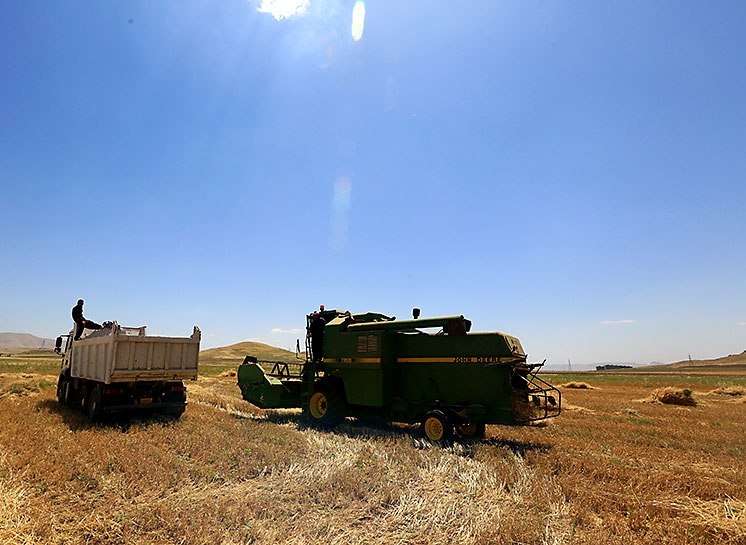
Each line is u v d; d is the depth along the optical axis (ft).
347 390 44.39
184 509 18.93
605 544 16.46
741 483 24.70
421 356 41.29
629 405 68.95
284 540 16.78
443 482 24.18
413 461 28.27
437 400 39.68
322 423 45.16
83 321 51.13
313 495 21.47
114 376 38.50
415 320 40.88
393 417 42.32
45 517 17.62
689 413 58.90
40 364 148.46
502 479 24.43
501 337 37.01
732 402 81.35
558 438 39.04
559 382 134.92
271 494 21.35
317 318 50.24
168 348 42.01
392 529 18.20
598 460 29.17
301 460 27.81
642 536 17.58
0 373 88.28
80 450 26.63
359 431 40.52
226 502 20.29
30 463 23.89
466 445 34.53
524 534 17.08
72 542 15.98
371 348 42.70
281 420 47.16
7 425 33.24
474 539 17.21
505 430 43.32
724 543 17.01
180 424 37.78
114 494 20.38
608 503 20.84
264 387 50.98
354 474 24.07
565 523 18.88
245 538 16.65
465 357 38.50
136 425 36.81
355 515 19.42
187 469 24.59
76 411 45.93
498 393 36.58
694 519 19.29
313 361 49.14
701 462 30.35
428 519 19.02
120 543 16.26
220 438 31.99
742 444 37.11
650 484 23.66
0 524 16.69
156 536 16.60
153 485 21.84
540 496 21.80
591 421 49.67
